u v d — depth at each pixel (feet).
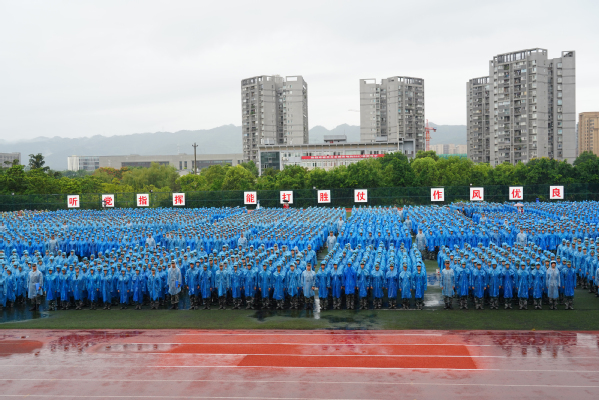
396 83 566.77
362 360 55.16
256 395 46.93
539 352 56.39
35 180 259.39
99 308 82.28
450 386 47.85
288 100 574.56
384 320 71.00
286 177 259.80
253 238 118.42
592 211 155.43
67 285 81.00
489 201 226.17
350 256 87.45
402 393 46.60
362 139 591.78
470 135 559.79
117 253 97.40
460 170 289.33
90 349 61.11
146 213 191.01
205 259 83.56
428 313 74.28
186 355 58.18
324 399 45.73
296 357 56.59
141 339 64.64
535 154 431.02
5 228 142.72
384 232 118.42
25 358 58.29
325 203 237.45
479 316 72.13
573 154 441.68
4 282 80.64
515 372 50.83
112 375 52.70
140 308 81.15
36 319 75.66
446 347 58.75
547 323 67.87
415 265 78.54
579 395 45.37
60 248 120.67
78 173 630.33
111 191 300.40
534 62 424.87
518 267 76.13
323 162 446.60
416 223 141.08
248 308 79.82
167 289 82.64
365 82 587.68
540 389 46.75
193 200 238.68
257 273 79.61
